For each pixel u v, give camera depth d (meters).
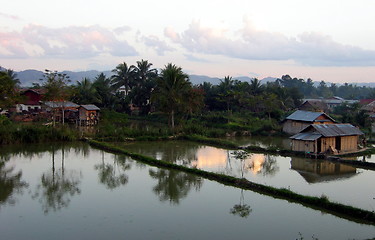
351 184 19.97
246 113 61.41
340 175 22.39
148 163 26.19
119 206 15.96
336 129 31.27
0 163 25.56
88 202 16.53
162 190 18.69
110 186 19.45
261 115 59.38
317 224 13.91
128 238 12.51
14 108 58.97
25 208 15.62
